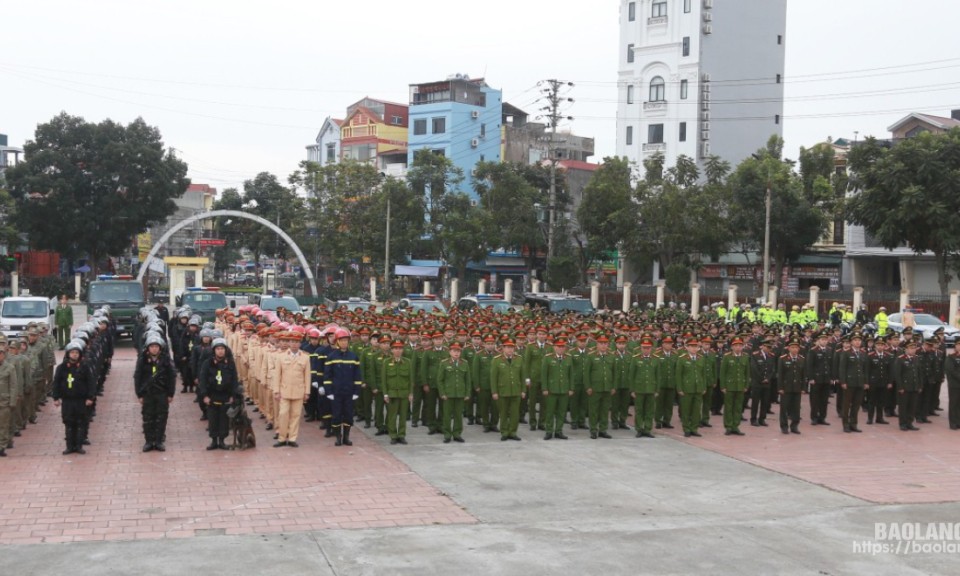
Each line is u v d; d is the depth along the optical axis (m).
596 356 17.06
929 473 14.48
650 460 15.09
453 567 9.19
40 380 18.72
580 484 13.17
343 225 64.62
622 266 62.81
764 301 41.72
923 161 40.69
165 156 67.62
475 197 73.50
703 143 60.28
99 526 10.52
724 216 52.09
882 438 17.75
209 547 9.74
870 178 42.47
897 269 53.78
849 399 18.34
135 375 15.07
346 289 63.94
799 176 53.22
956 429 18.88
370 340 18.09
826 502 12.43
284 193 77.69
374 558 9.45
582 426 18.25
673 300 50.94
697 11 60.22
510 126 78.38
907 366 18.61
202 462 14.19
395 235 59.75
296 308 36.06
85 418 14.84
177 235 99.50
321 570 9.03
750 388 19.06
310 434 16.91
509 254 69.62
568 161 73.88
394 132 83.12
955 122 54.09
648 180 54.22
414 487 12.73
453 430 16.39
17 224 64.50
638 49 63.34
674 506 12.02
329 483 12.90
